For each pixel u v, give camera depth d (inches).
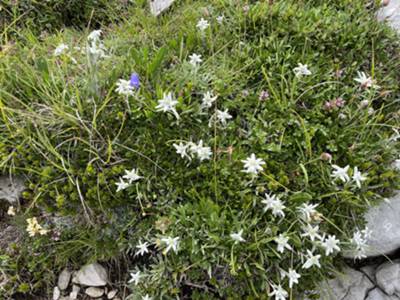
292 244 19.7
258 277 19.4
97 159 21.3
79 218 21.5
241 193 19.9
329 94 22.8
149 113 21.0
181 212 19.6
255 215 19.6
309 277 20.2
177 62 24.2
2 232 22.1
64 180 21.1
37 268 21.6
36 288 21.4
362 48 24.5
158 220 19.8
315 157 21.0
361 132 21.4
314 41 24.7
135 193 21.0
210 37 24.8
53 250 21.5
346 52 24.6
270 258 19.5
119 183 20.0
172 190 21.0
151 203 21.1
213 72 23.4
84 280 21.4
